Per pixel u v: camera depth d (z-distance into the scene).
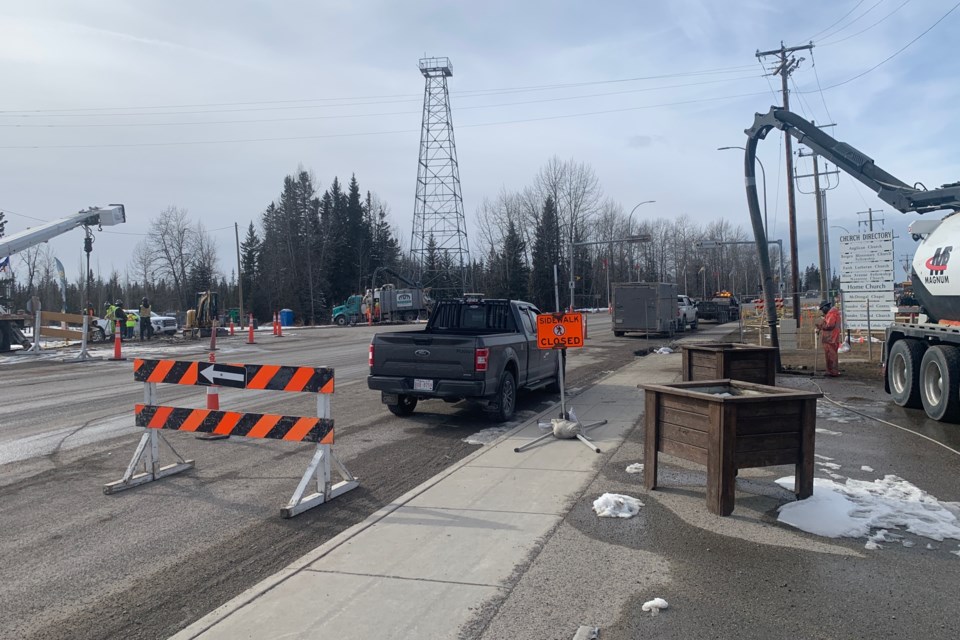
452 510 5.85
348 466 7.70
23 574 4.72
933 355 9.98
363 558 4.79
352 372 17.59
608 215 92.75
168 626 3.96
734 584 4.31
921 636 3.64
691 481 6.65
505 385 10.40
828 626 3.76
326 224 85.56
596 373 16.95
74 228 25.44
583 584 4.33
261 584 4.38
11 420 10.70
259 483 7.01
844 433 9.09
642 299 32.03
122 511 6.11
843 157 12.70
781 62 32.06
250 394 13.42
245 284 91.19
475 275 85.31
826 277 33.53
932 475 6.90
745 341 27.19
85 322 21.75
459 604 4.06
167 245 73.88
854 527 5.22
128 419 10.74
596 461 7.54
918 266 11.70
